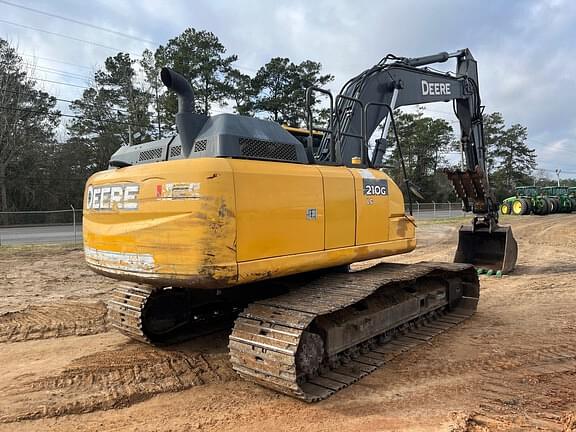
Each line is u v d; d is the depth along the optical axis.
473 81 10.08
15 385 4.39
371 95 7.24
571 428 3.56
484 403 4.02
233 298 5.52
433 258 13.23
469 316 6.85
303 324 3.84
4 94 36.91
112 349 5.44
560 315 7.07
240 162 4.08
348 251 5.02
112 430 3.58
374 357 5.03
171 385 4.39
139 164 4.65
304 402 4.03
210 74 35.38
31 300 8.05
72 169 41.00
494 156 77.00
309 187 4.59
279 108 38.12
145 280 4.13
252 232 4.03
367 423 3.67
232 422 3.70
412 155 61.38
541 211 34.78
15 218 25.11
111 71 41.69
